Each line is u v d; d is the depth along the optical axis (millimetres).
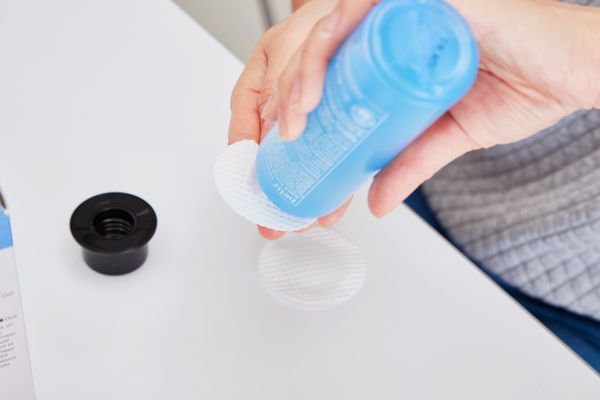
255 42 999
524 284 641
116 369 374
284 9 961
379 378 404
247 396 381
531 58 367
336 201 345
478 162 682
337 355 408
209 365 387
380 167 325
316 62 288
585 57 361
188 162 490
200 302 412
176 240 437
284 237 456
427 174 427
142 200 421
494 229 644
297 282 432
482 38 366
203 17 963
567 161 619
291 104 299
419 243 479
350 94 271
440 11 257
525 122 418
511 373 425
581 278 616
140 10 609
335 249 456
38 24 564
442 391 407
